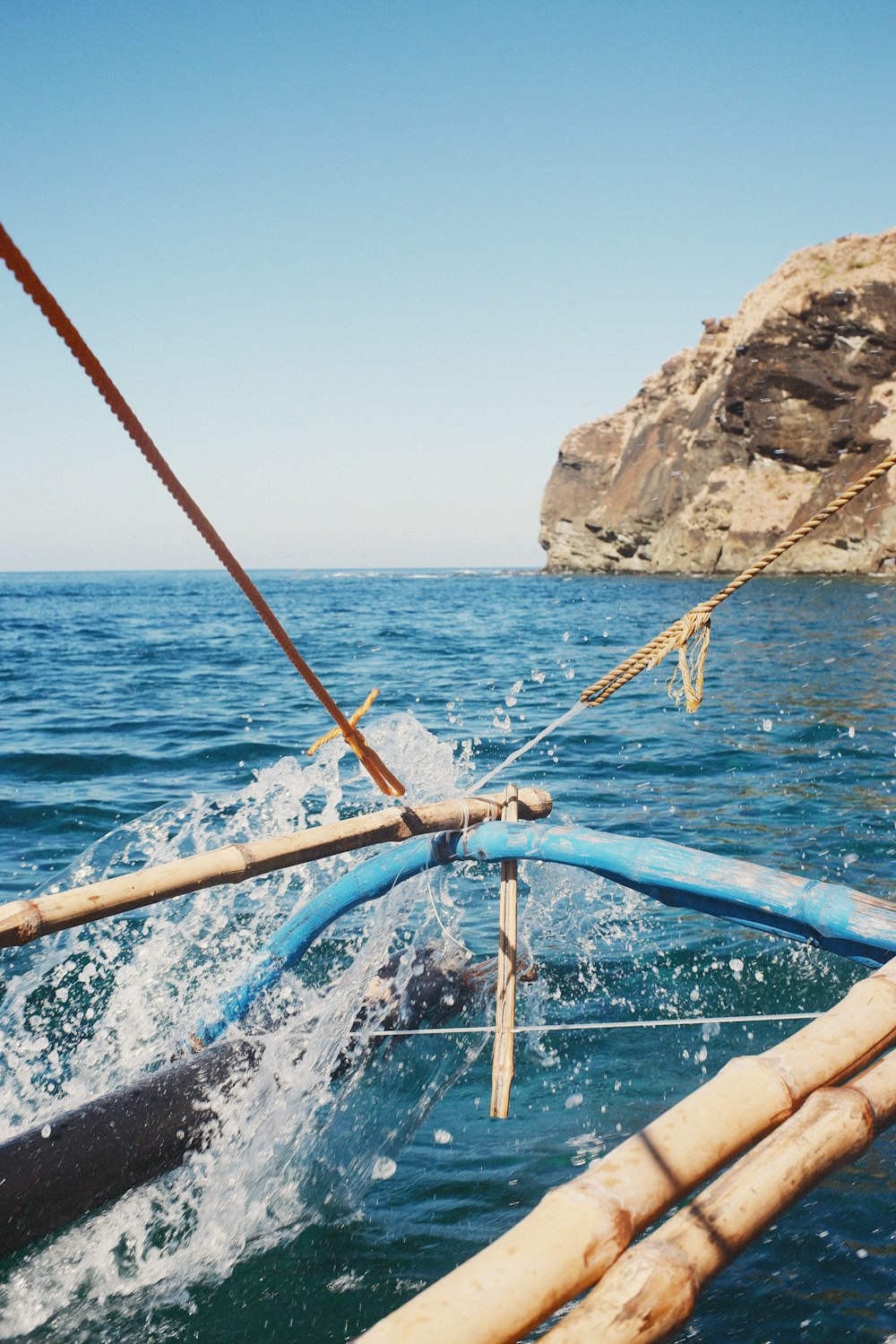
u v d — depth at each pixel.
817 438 57.22
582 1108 3.86
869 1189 3.21
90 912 3.01
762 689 14.77
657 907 5.89
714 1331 2.64
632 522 71.00
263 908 5.69
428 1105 3.90
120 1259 3.11
